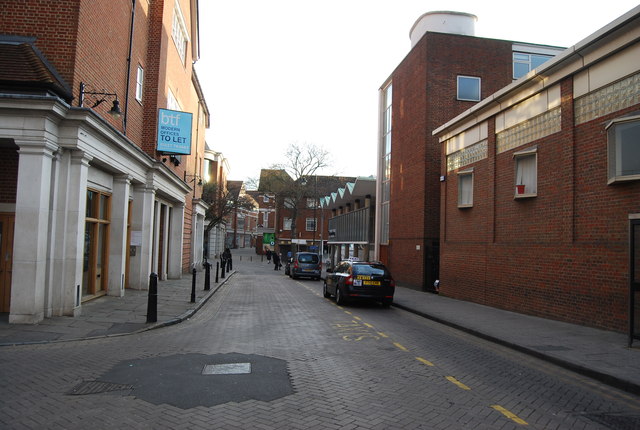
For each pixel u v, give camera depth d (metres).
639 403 5.32
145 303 12.82
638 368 6.50
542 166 11.73
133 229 16.28
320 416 4.58
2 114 8.98
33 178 9.10
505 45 21.34
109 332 8.84
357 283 14.20
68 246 10.10
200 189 32.94
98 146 11.05
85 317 10.18
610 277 9.40
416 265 20.52
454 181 16.98
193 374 5.98
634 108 8.98
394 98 24.88
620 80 9.34
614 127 9.35
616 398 5.50
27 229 9.09
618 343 8.27
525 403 5.18
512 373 6.57
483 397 5.35
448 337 9.48
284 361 6.84
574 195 10.53
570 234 10.57
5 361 6.55
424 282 19.61
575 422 4.61
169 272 23.03
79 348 7.56
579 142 10.45
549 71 11.22
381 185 27.89
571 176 10.59
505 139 13.57
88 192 12.18
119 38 13.53
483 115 14.67
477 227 15.09
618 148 9.23
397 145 24.08
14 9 10.18
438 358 7.39
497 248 13.74
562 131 10.95
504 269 13.33
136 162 14.77
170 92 19.84
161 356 7.01
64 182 9.98
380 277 14.36
